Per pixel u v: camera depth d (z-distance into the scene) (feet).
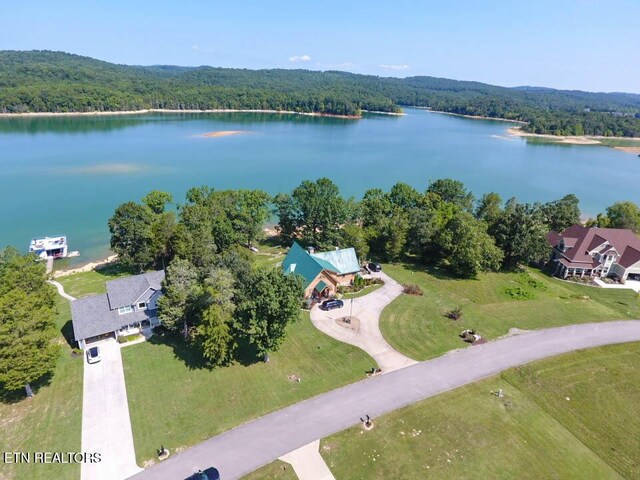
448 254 252.42
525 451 115.34
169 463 107.55
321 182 279.69
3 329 120.16
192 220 238.89
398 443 115.85
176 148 615.98
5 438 114.21
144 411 125.80
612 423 126.72
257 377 143.13
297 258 216.13
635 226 287.07
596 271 242.99
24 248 277.64
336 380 142.10
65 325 174.09
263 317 141.79
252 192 282.97
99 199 373.81
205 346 141.79
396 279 229.45
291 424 121.49
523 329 178.19
